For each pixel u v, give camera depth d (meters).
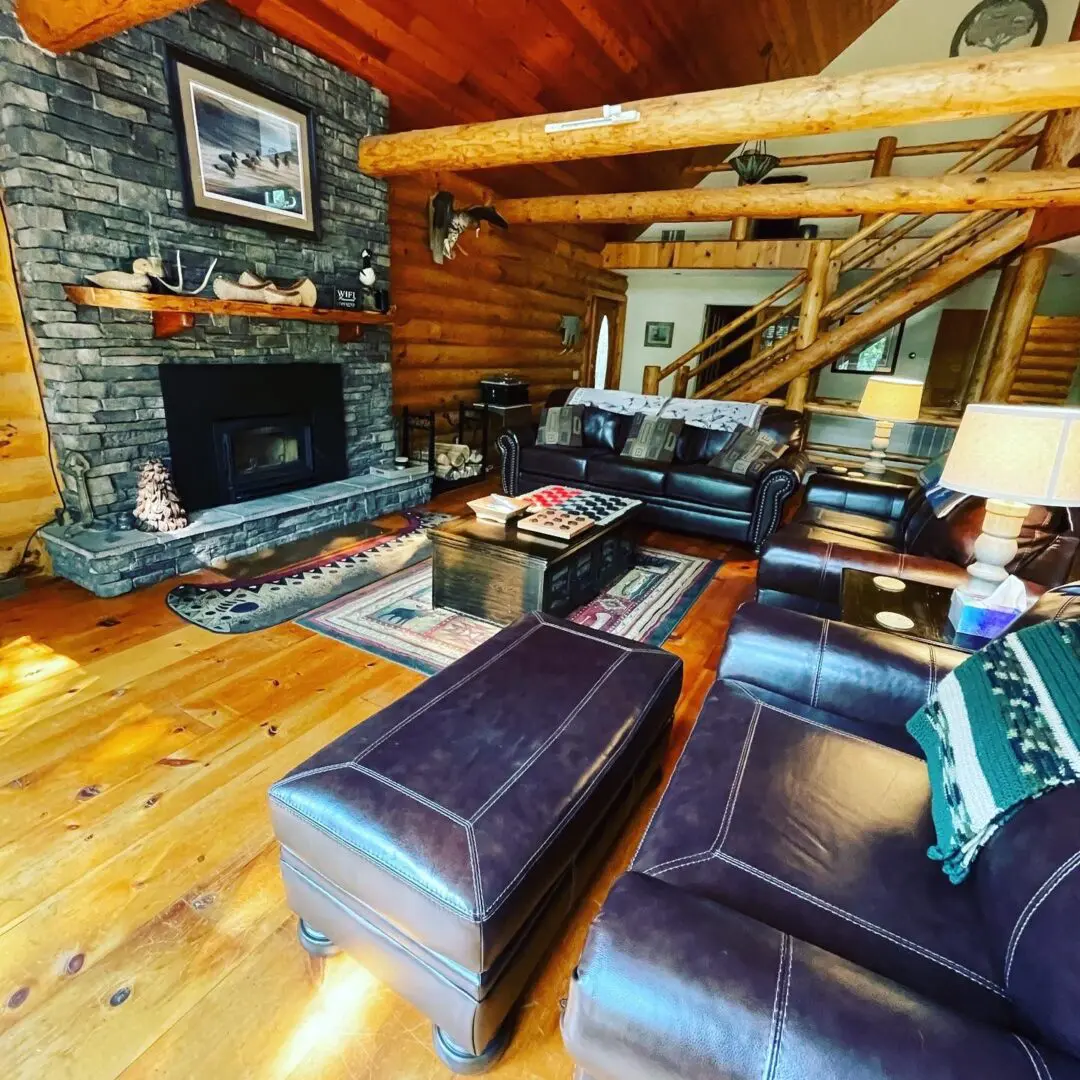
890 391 3.88
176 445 3.19
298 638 2.57
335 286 3.88
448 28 3.56
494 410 5.50
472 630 2.69
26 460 2.91
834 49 6.10
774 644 1.53
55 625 2.57
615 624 2.83
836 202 4.30
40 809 1.63
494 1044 1.12
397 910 1.04
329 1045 1.14
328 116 3.60
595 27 4.03
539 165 5.35
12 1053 1.10
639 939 0.73
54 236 2.57
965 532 2.39
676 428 4.63
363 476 4.33
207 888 1.44
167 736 1.94
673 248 6.93
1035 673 1.03
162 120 2.84
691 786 1.19
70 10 2.20
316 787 1.15
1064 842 0.80
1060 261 5.48
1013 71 2.43
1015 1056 0.61
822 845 1.06
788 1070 0.62
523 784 1.18
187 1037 1.14
